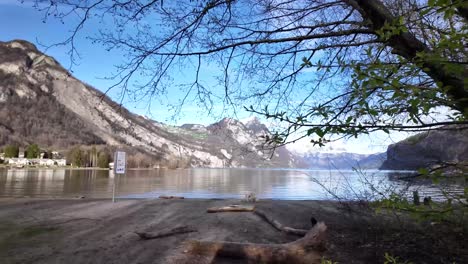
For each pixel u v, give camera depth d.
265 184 47.59
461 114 2.10
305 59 2.61
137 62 3.78
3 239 7.56
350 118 2.11
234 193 29.77
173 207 11.73
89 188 34.31
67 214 10.62
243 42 4.04
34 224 9.12
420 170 2.09
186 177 73.00
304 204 11.80
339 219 8.56
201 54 4.08
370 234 6.78
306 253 5.98
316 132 2.14
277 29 4.23
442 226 5.64
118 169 13.73
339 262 5.70
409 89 1.88
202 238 7.49
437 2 1.67
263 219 9.46
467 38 1.87
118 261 6.07
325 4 4.38
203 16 3.81
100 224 9.12
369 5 3.15
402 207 2.12
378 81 1.91
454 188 2.01
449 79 2.16
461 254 5.40
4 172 84.75
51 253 6.52
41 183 42.91
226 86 4.52
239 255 6.21
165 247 6.87
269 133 2.58
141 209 11.41
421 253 5.64
